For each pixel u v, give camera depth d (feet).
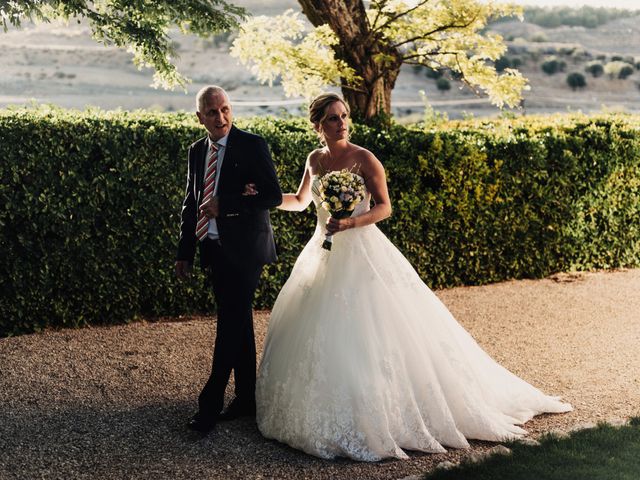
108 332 21.66
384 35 29.55
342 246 14.15
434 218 26.68
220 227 14.25
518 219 28.32
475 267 27.91
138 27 26.13
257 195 14.20
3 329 21.57
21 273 21.50
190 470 12.76
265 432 14.06
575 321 23.16
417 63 31.55
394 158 25.76
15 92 117.80
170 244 22.80
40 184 21.22
